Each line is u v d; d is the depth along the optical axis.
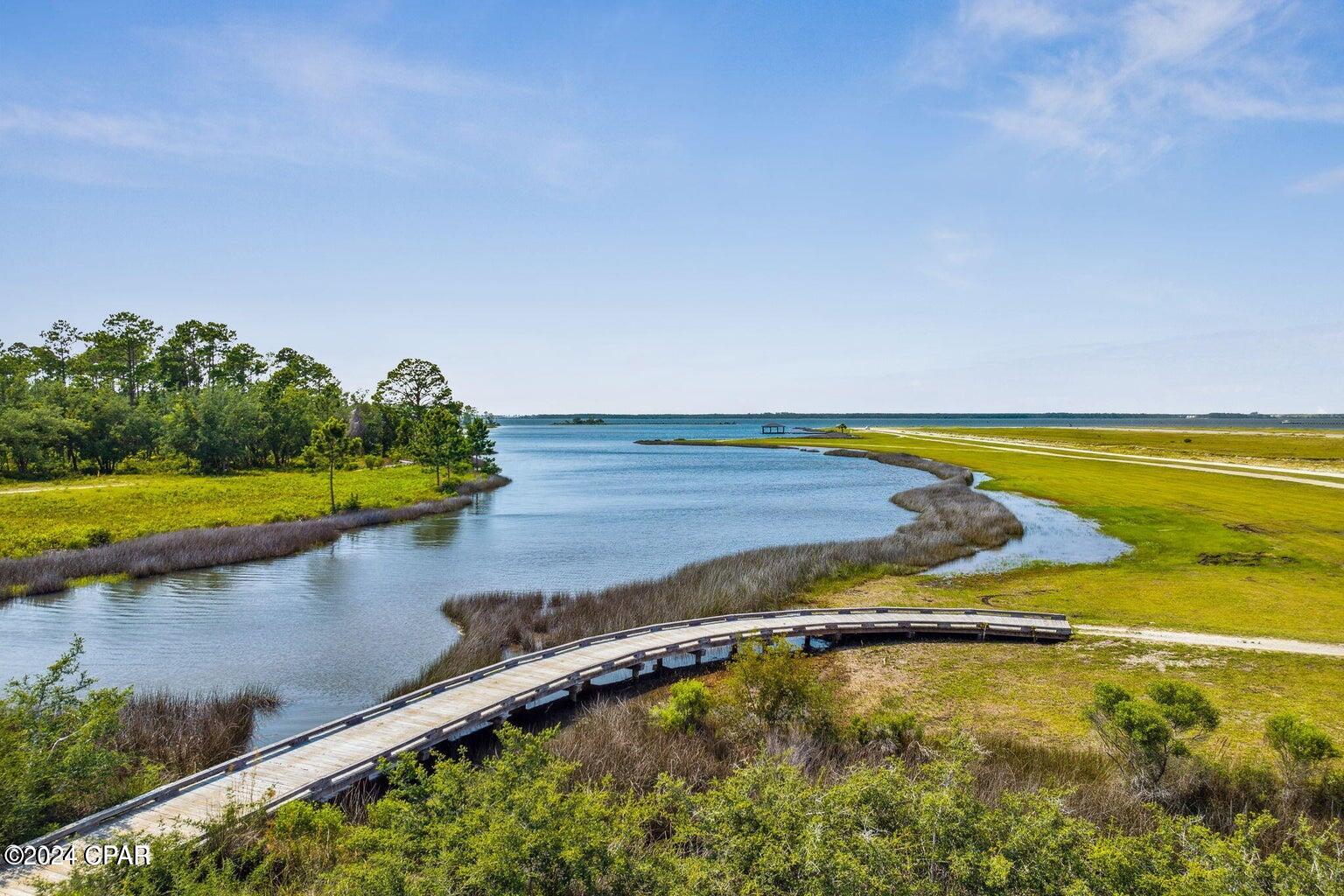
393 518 50.97
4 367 92.62
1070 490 60.31
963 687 19.06
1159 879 7.93
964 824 8.67
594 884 7.81
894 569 33.31
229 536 38.09
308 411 96.94
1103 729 14.02
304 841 10.84
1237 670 19.28
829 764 13.92
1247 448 114.56
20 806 10.40
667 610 25.84
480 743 16.47
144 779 12.97
